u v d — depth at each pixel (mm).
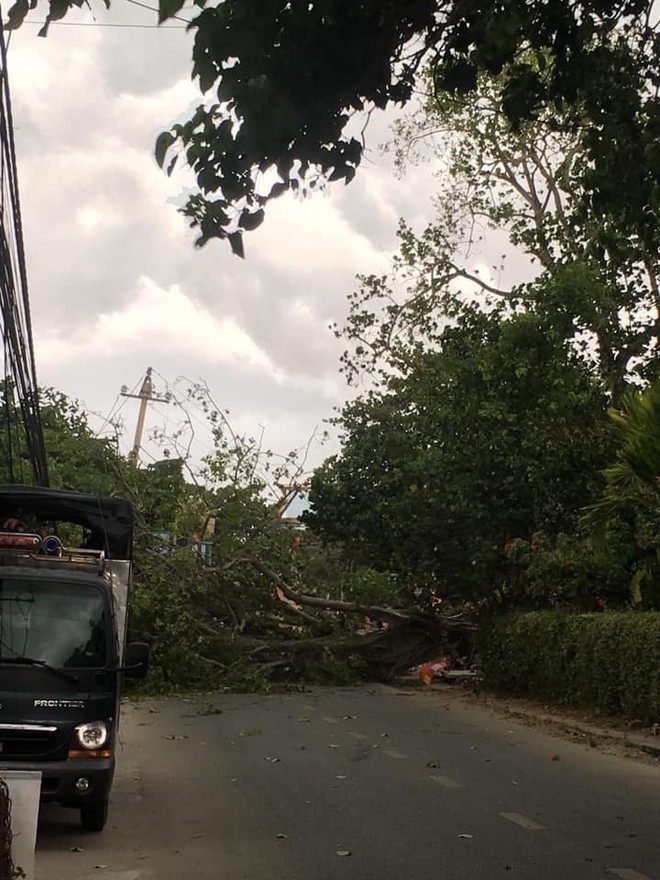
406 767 13398
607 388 22719
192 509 26781
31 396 9875
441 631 27766
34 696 9031
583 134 10234
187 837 9188
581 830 9492
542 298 22047
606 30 8398
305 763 13727
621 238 12742
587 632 19047
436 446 25281
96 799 8984
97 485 25891
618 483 17469
